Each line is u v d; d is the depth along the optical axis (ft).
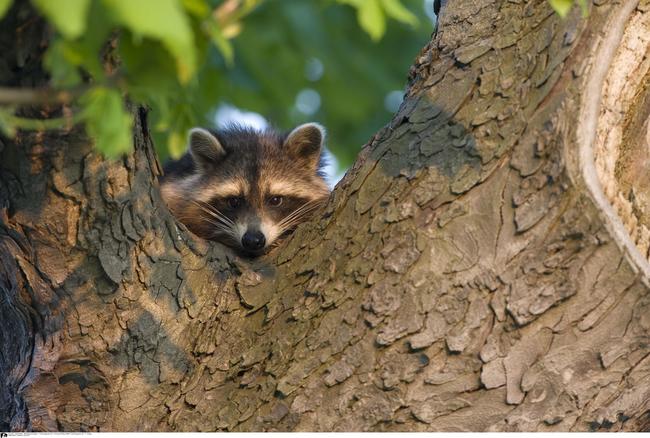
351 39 52.85
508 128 24.94
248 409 25.04
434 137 26.03
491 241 24.18
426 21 51.98
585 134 23.89
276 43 49.39
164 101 18.81
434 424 23.57
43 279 25.27
